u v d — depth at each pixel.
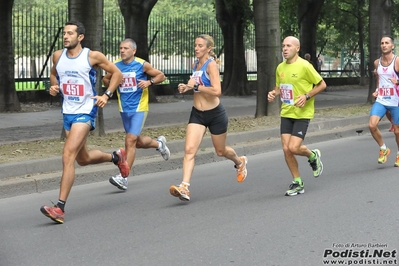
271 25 20.34
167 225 8.83
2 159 12.28
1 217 9.45
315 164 10.86
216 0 31.19
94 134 15.62
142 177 12.59
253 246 7.74
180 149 14.62
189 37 31.59
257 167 13.61
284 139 10.48
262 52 20.50
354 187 11.17
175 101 28.09
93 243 8.02
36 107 24.38
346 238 8.02
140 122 11.16
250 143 15.97
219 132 10.16
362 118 20.72
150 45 30.30
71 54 9.05
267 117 20.20
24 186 11.05
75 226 8.87
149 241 8.05
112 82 9.25
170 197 10.69
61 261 7.32
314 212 9.40
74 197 10.78
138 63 11.05
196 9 50.28
